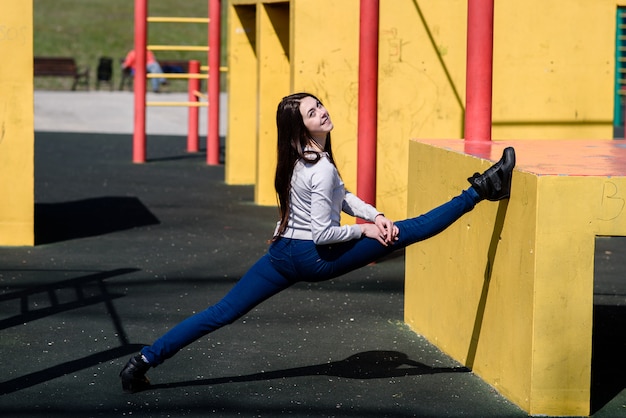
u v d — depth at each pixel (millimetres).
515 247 5434
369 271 9359
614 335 7168
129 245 10383
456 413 5383
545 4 11727
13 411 5332
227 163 15484
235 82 15359
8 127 10125
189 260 9672
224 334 6988
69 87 32281
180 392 5699
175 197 13953
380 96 11453
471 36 7605
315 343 6797
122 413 5332
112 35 39094
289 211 5324
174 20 17672
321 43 11414
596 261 9992
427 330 6938
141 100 17781
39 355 6391
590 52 11844
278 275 5477
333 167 5270
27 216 10250
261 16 13289
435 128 11570
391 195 11570
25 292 8195
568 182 5105
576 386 5262
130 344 6676
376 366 6266
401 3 11391
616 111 23797
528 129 11836
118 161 17922
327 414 5363
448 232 6512
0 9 9945
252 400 5578
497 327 5727
